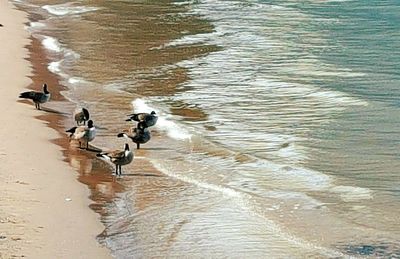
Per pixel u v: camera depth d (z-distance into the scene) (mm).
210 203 22547
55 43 49062
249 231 20469
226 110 33438
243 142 28969
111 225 20750
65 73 40344
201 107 33969
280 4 67750
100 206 22109
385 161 26688
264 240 19906
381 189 24062
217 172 25484
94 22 58219
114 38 51438
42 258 18047
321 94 35844
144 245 19500
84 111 30281
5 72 39156
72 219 20812
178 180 24594
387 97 35438
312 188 24141
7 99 33531
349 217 21656
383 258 18859
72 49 47312
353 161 26750
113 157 24797
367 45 48875
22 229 19672
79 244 19172
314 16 61219
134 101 34750
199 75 40250
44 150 26797
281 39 51031
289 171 25688
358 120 31734
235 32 53688
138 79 39344
